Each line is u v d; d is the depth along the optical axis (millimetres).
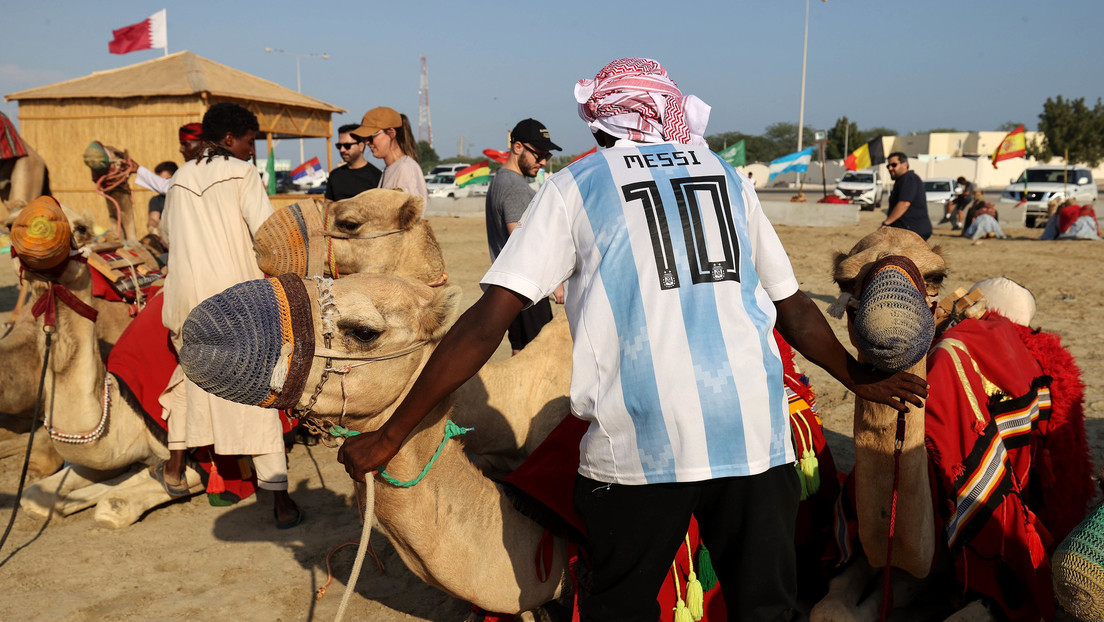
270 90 21547
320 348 2377
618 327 2348
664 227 2363
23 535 4875
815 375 8023
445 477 2721
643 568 2449
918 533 2990
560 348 4453
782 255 2596
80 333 4621
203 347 2215
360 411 2504
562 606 3234
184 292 4668
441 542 2717
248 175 4742
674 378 2297
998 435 3410
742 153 28188
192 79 19375
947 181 33000
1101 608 2676
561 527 2926
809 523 3715
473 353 2361
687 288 2334
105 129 19750
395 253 4566
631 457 2357
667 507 2377
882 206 37250
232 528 4984
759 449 2348
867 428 2914
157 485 5207
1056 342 3814
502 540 2869
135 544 4758
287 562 4535
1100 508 2764
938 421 3295
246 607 4066
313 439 6652
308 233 4488
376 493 2639
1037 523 3523
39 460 5684
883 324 2498
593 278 2383
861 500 3018
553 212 2420
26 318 5574
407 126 6688
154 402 4980
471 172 32594
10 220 4926
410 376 2580
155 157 19609
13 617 3951
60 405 4695
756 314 2410
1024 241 21469
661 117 2604
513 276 2365
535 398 4379
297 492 5566
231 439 4793
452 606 4035
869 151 34438
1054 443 3752
